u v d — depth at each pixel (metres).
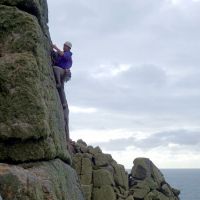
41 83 15.30
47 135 14.76
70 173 17.52
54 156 15.72
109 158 40.31
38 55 15.33
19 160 14.30
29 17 15.22
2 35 15.00
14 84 14.38
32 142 14.52
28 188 12.32
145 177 42.88
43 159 14.96
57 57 19.08
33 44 15.08
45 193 13.22
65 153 17.36
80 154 37.22
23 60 14.60
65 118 19.67
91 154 38.59
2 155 14.20
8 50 14.86
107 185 36.31
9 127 14.05
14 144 14.32
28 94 14.39
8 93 14.30
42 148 14.68
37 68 14.89
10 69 14.46
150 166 43.91
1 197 11.62
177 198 44.56
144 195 41.06
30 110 14.33
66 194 15.62
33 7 15.95
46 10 18.25
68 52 19.16
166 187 43.38
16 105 14.27
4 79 14.34
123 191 38.75
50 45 18.47
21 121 14.19
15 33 15.02
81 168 36.41
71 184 17.00
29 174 12.97
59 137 16.81
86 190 35.19
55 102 17.08
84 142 41.88
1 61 14.55
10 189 12.02
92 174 36.59
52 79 17.48
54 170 15.27
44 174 14.27
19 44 14.93
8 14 15.09
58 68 18.61
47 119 15.02
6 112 14.18
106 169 37.91
